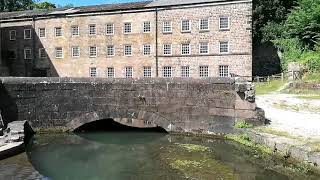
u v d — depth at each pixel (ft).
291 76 131.64
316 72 124.47
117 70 158.40
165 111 68.95
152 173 45.83
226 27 141.28
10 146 49.26
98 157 54.70
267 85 127.24
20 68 176.55
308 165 42.29
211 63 143.74
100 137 69.41
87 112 71.31
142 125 79.36
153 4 153.89
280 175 43.14
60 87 71.20
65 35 166.71
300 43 152.15
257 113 62.13
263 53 165.17
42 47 171.83
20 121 66.28
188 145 60.03
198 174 44.37
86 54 163.32
